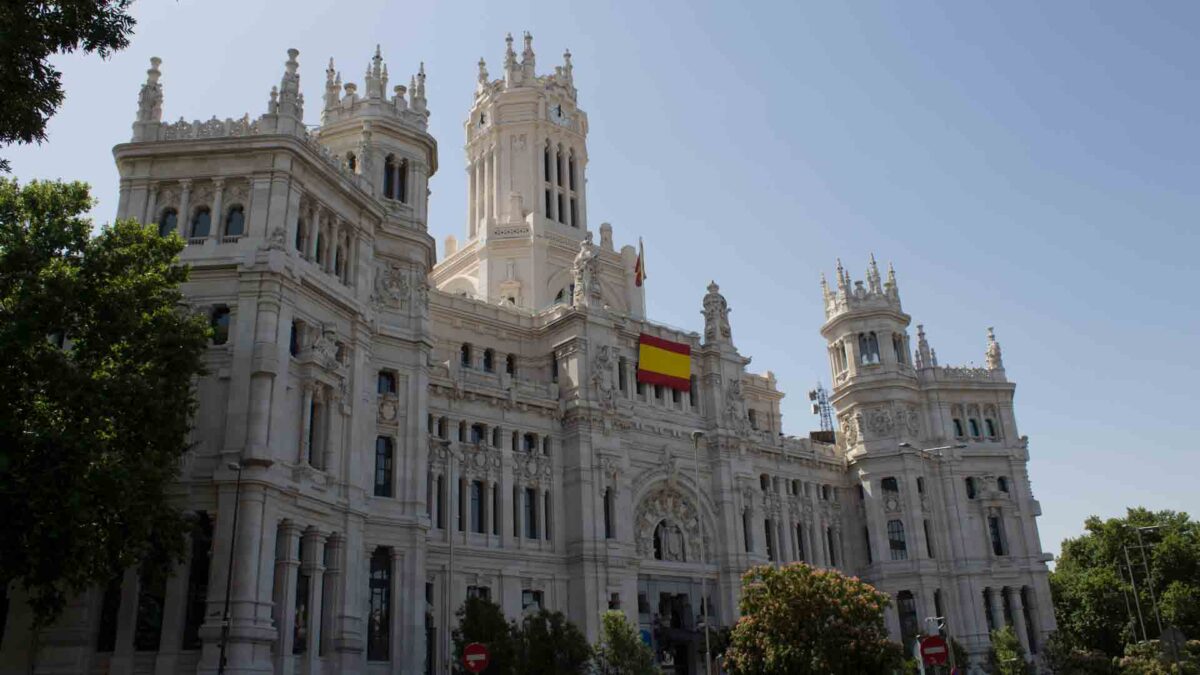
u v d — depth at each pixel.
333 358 61.06
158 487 44.47
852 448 116.38
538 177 114.75
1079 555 138.38
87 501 38.91
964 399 120.56
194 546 52.66
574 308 91.94
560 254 109.88
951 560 112.00
